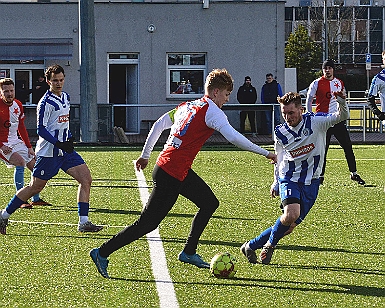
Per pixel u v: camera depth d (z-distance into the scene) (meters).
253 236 10.53
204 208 8.55
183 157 7.88
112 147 27.77
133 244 9.95
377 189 15.77
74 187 16.12
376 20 86.81
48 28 34.62
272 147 26.17
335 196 14.70
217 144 29.22
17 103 13.52
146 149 8.46
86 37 28.31
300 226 11.37
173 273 8.36
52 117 10.94
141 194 14.95
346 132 16.27
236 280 8.08
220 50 35.38
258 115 29.80
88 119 28.45
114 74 35.25
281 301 7.25
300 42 77.38
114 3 34.62
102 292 7.58
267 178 17.89
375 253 9.43
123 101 35.38
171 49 35.06
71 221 11.83
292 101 8.51
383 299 7.32
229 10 35.22
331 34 80.00
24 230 11.02
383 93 15.08
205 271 8.46
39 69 34.62
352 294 7.50
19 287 7.79
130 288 7.73
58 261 8.99
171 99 35.28
